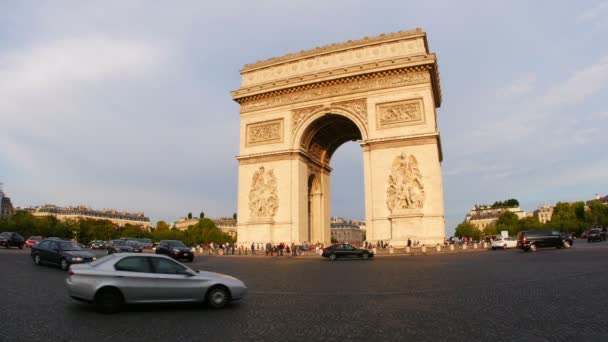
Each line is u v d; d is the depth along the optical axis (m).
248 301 22.91
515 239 86.62
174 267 20.97
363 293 25.22
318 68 82.06
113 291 19.56
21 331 15.68
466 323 16.55
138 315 18.97
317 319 17.92
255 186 82.06
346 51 80.44
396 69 74.31
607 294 22.08
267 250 72.75
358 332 15.55
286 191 79.81
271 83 83.38
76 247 44.28
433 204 68.44
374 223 71.62
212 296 20.66
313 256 69.62
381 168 72.88
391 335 15.03
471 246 89.31
